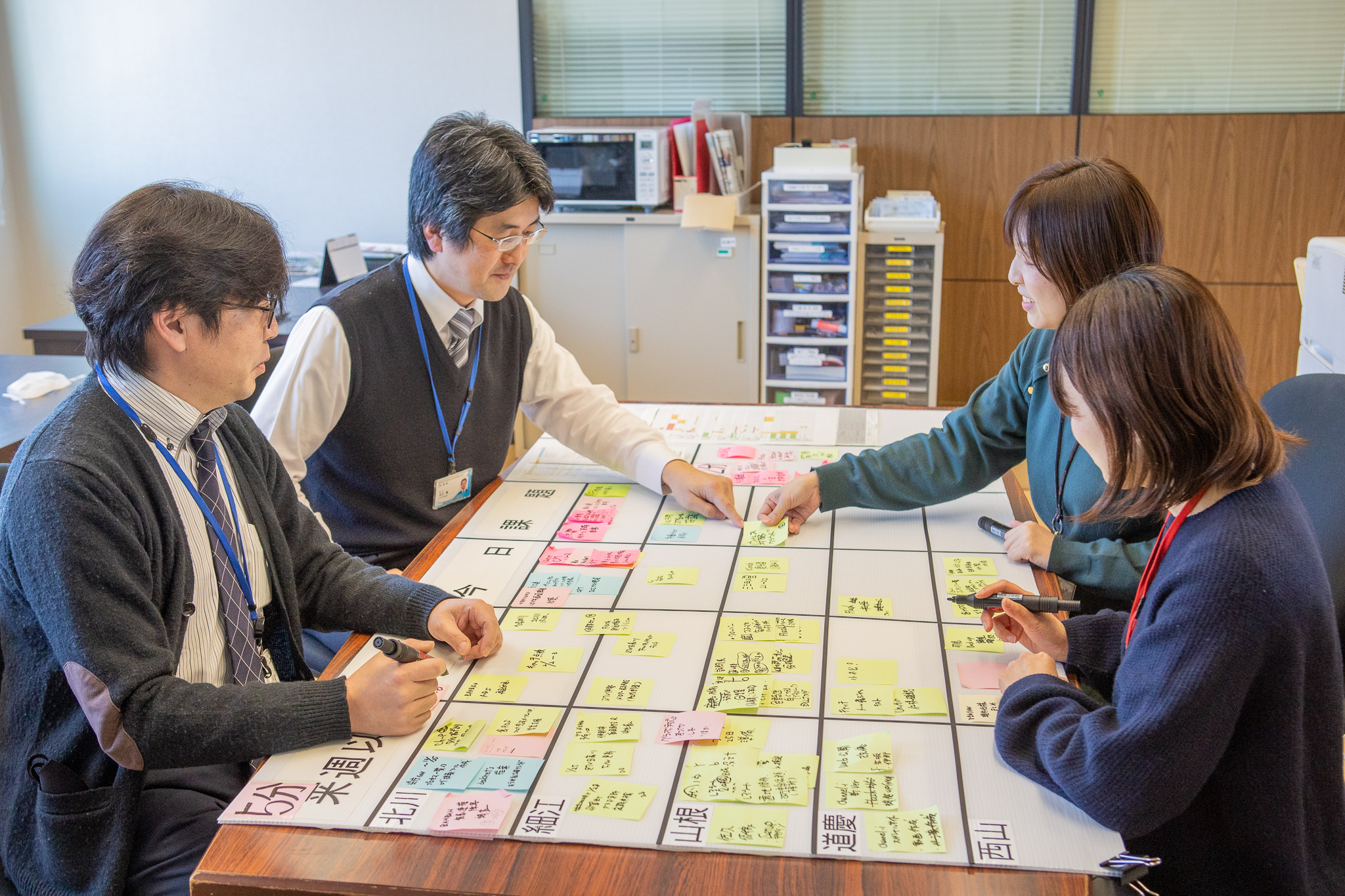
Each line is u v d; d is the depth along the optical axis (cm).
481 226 168
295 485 159
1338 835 109
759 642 136
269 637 147
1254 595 97
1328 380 165
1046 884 95
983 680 126
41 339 346
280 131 448
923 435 180
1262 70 395
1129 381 98
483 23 426
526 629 141
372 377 182
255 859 100
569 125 434
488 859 99
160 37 443
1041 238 148
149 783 134
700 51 423
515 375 201
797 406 233
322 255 390
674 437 215
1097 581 151
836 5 411
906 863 98
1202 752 98
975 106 415
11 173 465
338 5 431
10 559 121
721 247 383
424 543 192
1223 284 417
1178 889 112
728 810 105
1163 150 405
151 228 118
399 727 118
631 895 94
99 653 117
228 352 125
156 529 127
